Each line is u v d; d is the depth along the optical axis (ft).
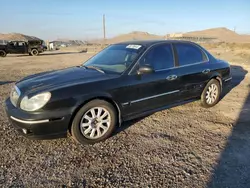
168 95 14.87
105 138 12.44
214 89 18.08
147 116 16.14
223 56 68.33
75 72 13.55
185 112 17.07
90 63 15.57
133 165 10.16
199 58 17.17
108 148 11.65
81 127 11.60
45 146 11.79
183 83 15.55
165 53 14.99
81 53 111.65
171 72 14.82
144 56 13.84
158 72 14.21
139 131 13.70
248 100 20.20
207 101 17.75
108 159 10.65
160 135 13.16
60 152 11.23
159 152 11.26
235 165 10.13
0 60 71.20
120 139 12.64
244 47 102.12
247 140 12.51
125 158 10.72
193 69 16.15
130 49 14.67
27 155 10.93
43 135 10.75
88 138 11.86
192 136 13.07
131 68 13.20
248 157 10.80
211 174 9.48
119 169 9.86
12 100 12.12
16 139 12.53
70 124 11.48
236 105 18.79
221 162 10.37
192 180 9.11
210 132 13.60
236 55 70.59
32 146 11.78
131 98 13.06
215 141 12.43
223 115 16.47
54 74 13.48
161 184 8.87
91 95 11.55
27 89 11.55
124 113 13.01
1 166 10.02
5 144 11.94
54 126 10.80
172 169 9.84
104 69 13.84
